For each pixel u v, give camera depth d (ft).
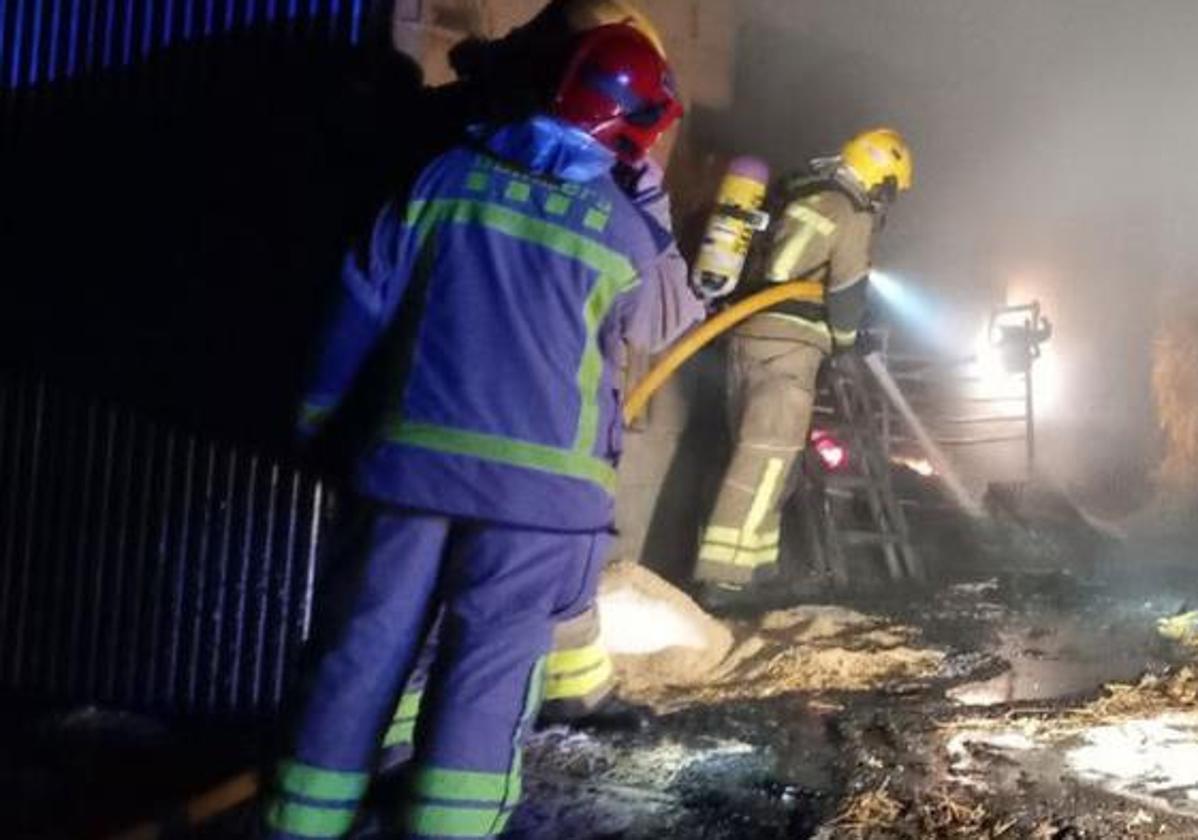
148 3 13.69
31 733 13.05
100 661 13.78
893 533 22.74
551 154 9.91
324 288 13.01
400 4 12.99
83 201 13.92
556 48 10.25
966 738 13.83
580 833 11.07
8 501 14.08
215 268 13.42
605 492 10.05
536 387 9.62
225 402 13.38
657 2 20.59
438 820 9.39
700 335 16.83
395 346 9.88
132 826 10.37
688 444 21.40
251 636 13.28
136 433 13.69
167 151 13.60
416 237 9.88
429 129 12.90
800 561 22.50
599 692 13.78
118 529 13.73
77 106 13.97
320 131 13.08
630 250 10.00
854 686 15.78
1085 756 13.34
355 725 9.62
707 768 12.71
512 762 9.64
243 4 13.30
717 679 16.19
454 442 9.52
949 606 20.77
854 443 22.74
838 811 11.64
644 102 10.10
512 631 9.64
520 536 9.59
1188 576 24.09
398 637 9.70
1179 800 12.09
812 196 19.95
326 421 10.14
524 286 9.70
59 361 13.98
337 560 10.09
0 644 14.07
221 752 12.69
